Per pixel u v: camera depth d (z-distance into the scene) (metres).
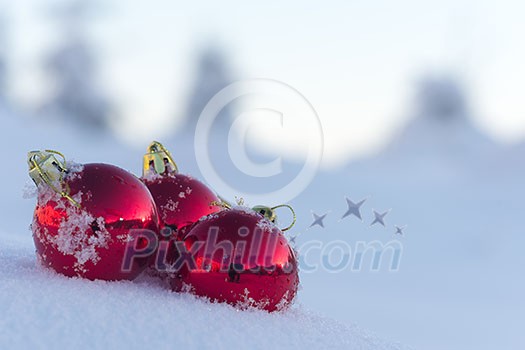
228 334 1.22
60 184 1.42
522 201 14.95
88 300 1.25
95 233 1.40
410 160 21.45
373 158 20.59
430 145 22.55
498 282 8.06
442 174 19.94
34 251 1.77
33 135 17.19
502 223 12.45
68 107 19.56
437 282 7.72
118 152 18.33
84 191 1.41
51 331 1.11
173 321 1.22
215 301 1.41
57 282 1.36
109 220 1.40
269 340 1.25
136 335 1.15
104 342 1.11
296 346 1.25
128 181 1.46
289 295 1.48
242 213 1.46
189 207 1.58
